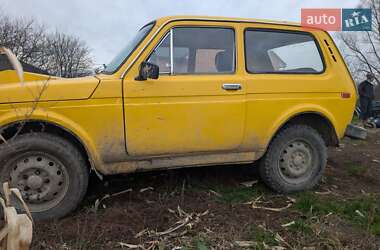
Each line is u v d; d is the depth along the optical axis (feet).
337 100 13.39
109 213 10.81
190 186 13.28
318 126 13.87
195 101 11.53
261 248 9.02
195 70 11.87
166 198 12.07
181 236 9.66
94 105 10.57
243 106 12.05
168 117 11.27
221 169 15.17
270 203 12.16
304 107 12.83
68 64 95.30
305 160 13.39
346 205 11.98
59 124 10.27
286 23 13.21
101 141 10.75
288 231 10.04
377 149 22.62
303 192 13.24
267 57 12.76
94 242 9.23
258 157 12.71
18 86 10.09
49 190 10.46
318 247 9.19
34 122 10.33
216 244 9.21
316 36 13.60
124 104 10.83
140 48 11.29
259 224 10.44
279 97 12.53
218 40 12.23
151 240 9.42
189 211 11.12
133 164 11.38
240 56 12.32
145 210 11.12
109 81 10.73
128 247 9.05
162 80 11.25
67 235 9.52
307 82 12.96
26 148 10.10
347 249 9.07
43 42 92.99
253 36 12.69
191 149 11.71
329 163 18.16
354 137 14.19
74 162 10.55
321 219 10.81
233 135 12.05
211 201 11.99
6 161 10.04
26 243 4.88
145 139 11.12
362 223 10.67
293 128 13.10
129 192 12.60
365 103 39.55
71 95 10.37
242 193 12.78
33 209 10.34
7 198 5.22
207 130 11.72
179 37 11.78
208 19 12.12
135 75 11.07
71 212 10.83
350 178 15.61
